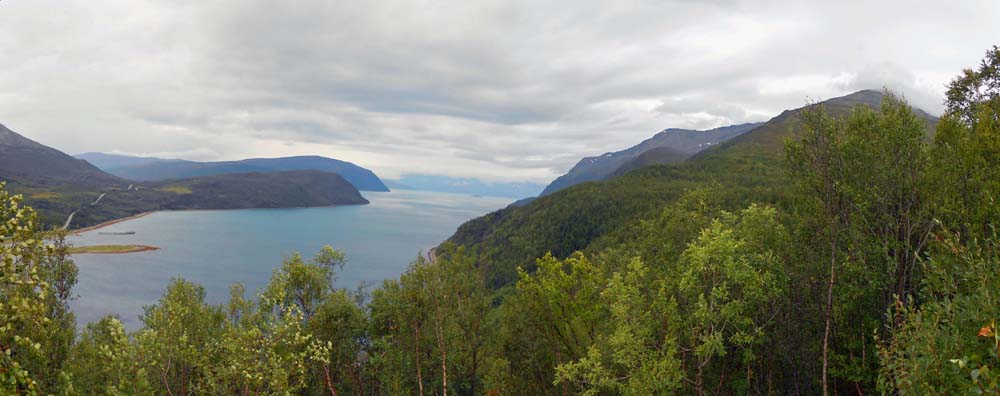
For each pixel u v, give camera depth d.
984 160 22.16
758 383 30.27
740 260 24.28
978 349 11.34
